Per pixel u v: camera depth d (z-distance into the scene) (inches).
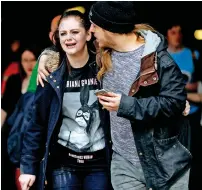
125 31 135.3
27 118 185.6
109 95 131.8
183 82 134.2
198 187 221.0
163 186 134.9
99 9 135.7
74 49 145.9
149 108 130.8
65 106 149.0
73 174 152.5
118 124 140.1
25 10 264.7
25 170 155.7
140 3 273.4
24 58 226.7
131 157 140.6
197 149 222.5
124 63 137.6
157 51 133.6
